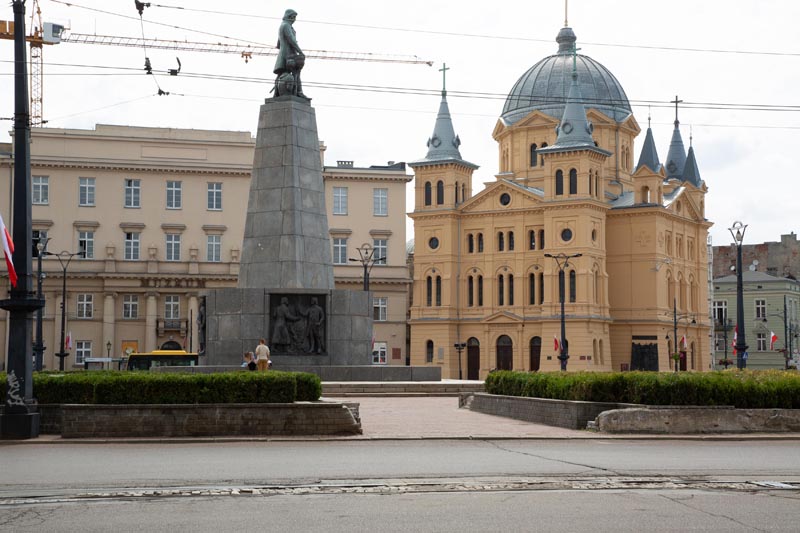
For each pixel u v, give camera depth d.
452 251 123.38
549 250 116.50
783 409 31.45
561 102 127.56
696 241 132.50
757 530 15.75
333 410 29.30
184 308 107.12
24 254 28.30
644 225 120.50
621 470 22.50
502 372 40.06
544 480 20.86
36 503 18.02
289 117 46.00
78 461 23.72
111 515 16.88
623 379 32.19
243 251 46.25
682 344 118.56
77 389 29.67
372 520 16.42
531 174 127.50
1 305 28.31
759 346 151.75
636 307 120.44
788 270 160.50
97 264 105.88
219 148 108.94
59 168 105.81
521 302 119.31
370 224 113.50
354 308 47.09
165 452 25.61
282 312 45.31
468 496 18.81
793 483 20.64
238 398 29.30
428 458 24.52
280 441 28.06
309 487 19.80
